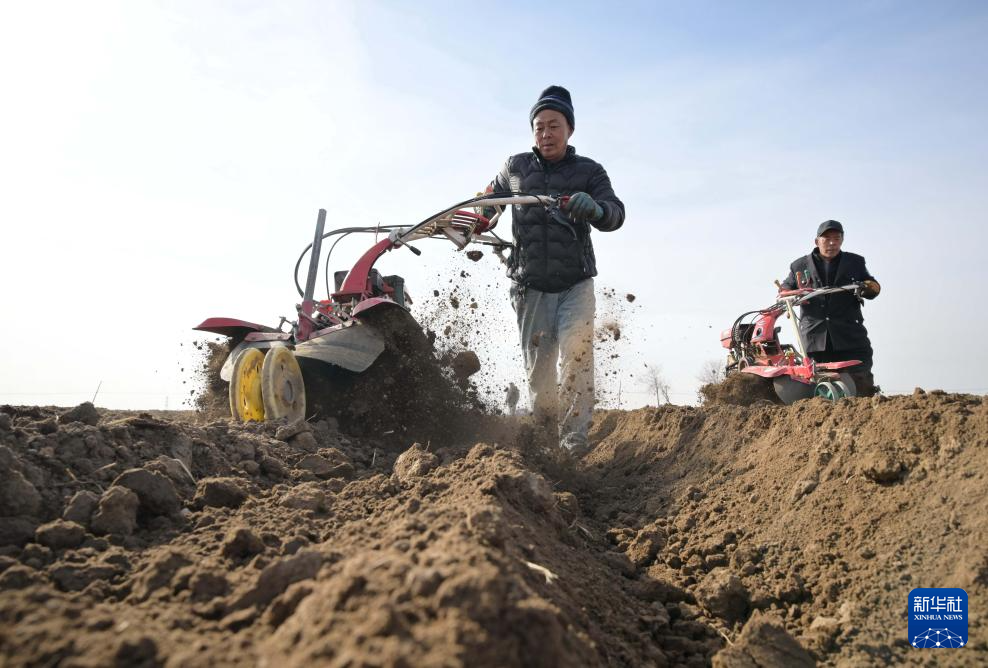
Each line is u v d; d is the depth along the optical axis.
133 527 2.70
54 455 3.06
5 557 2.28
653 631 2.81
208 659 1.67
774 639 2.56
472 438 6.02
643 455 5.26
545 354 5.82
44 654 1.66
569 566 2.92
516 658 1.54
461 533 2.17
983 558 2.52
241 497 3.08
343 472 3.96
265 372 4.97
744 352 8.00
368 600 1.71
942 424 3.26
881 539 2.94
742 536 3.48
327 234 6.22
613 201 5.60
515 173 5.86
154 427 3.58
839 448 3.65
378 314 5.85
